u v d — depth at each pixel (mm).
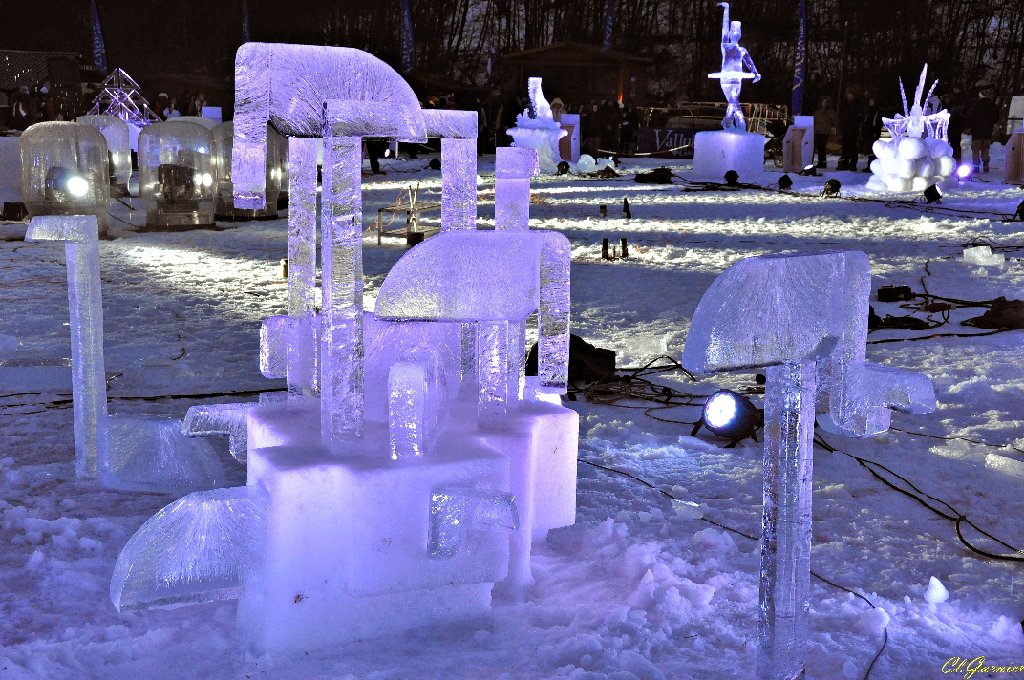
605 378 6602
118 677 2850
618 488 4660
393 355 3424
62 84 38969
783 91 61719
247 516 2885
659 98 51969
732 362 2299
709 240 14859
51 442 5203
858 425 2746
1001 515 4348
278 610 2941
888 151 22953
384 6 68125
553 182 26547
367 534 2920
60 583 3453
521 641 3066
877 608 3307
